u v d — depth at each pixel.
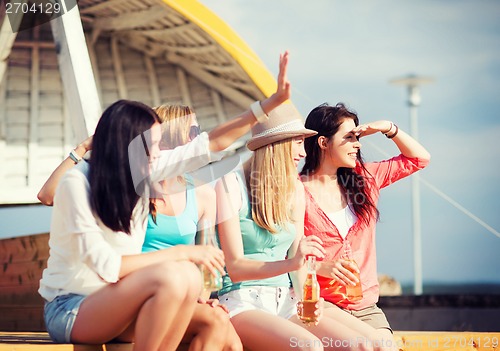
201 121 6.11
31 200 4.94
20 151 5.56
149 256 2.66
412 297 6.13
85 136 4.37
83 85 4.43
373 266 3.57
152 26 5.78
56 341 2.74
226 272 3.26
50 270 2.78
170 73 6.33
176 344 2.64
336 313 3.28
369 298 3.48
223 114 6.07
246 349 3.09
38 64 5.77
